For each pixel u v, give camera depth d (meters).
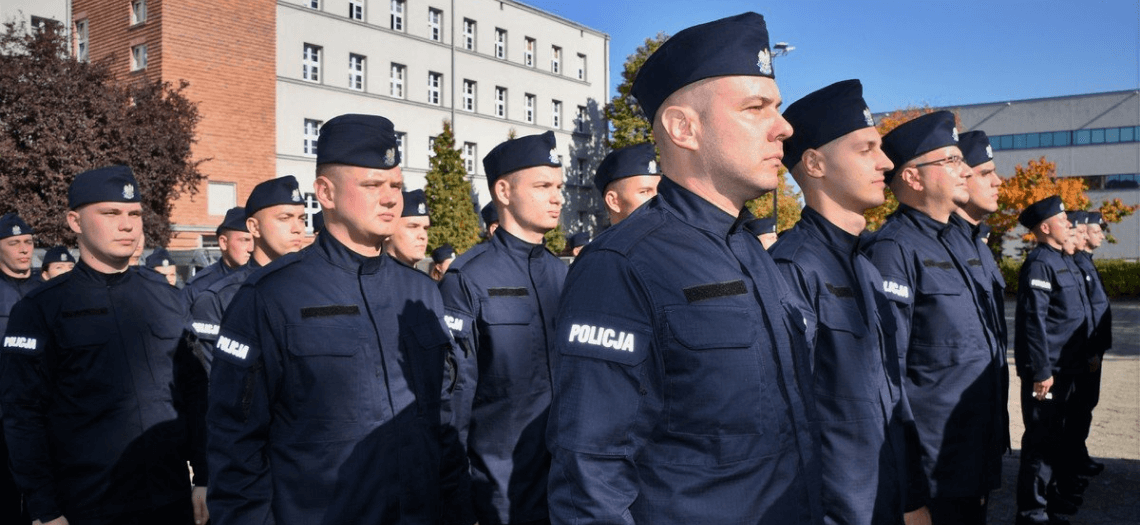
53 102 18.61
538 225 4.07
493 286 3.91
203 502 3.83
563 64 42.34
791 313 2.07
